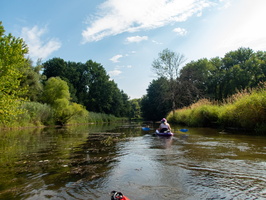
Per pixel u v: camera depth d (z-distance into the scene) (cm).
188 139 990
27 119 2506
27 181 409
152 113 6306
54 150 776
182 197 320
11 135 1417
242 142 826
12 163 567
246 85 3725
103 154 676
